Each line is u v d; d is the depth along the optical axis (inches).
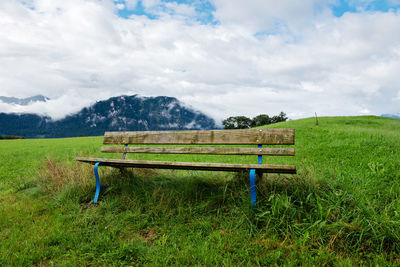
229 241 94.3
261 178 130.0
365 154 257.1
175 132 159.2
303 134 541.0
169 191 142.9
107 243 98.5
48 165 216.7
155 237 104.8
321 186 125.7
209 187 146.6
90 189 156.1
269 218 101.8
